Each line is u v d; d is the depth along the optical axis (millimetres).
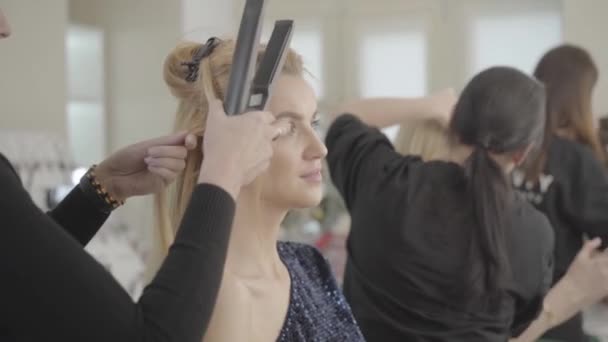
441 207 1198
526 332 1266
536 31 3637
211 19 3904
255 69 775
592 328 1672
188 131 833
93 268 615
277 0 4250
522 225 1191
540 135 1266
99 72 3918
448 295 1182
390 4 3982
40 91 3172
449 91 1539
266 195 815
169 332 608
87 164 3939
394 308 1227
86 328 589
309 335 842
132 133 3904
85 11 4004
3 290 579
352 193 1343
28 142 2947
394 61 4000
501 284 1159
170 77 877
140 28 3832
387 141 1387
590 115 1786
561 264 1631
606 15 3152
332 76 4145
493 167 1195
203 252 635
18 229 587
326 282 957
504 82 1229
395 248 1216
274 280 838
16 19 3070
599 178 1629
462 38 3811
